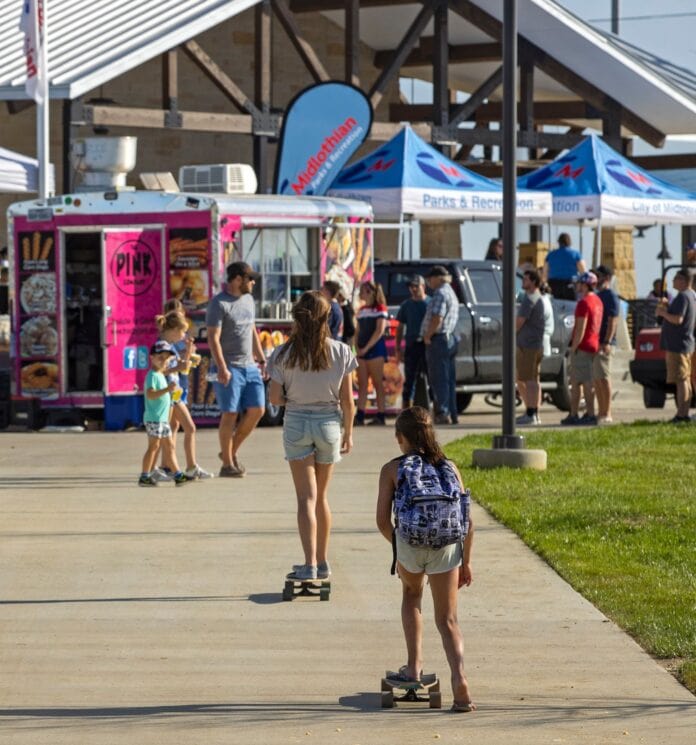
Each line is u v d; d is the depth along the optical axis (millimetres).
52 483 26875
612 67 59875
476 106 58406
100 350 37719
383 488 13305
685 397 36938
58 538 21219
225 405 27000
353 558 19734
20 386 37531
